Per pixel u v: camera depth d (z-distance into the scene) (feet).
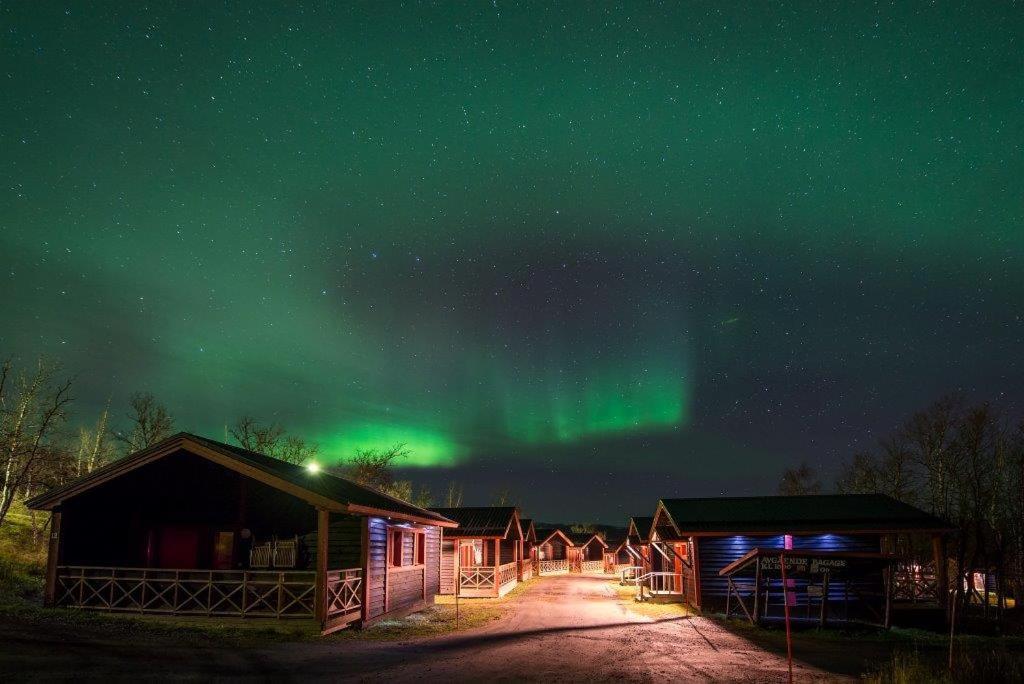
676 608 81.71
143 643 40.83
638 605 85.92
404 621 63.46
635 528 121.90
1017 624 70.08
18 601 53.31
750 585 75.15
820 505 84.69
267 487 59.00
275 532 58.75
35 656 33.88
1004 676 36.86
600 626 62.64
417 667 38.50
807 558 64.39
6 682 28.89
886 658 45.70
